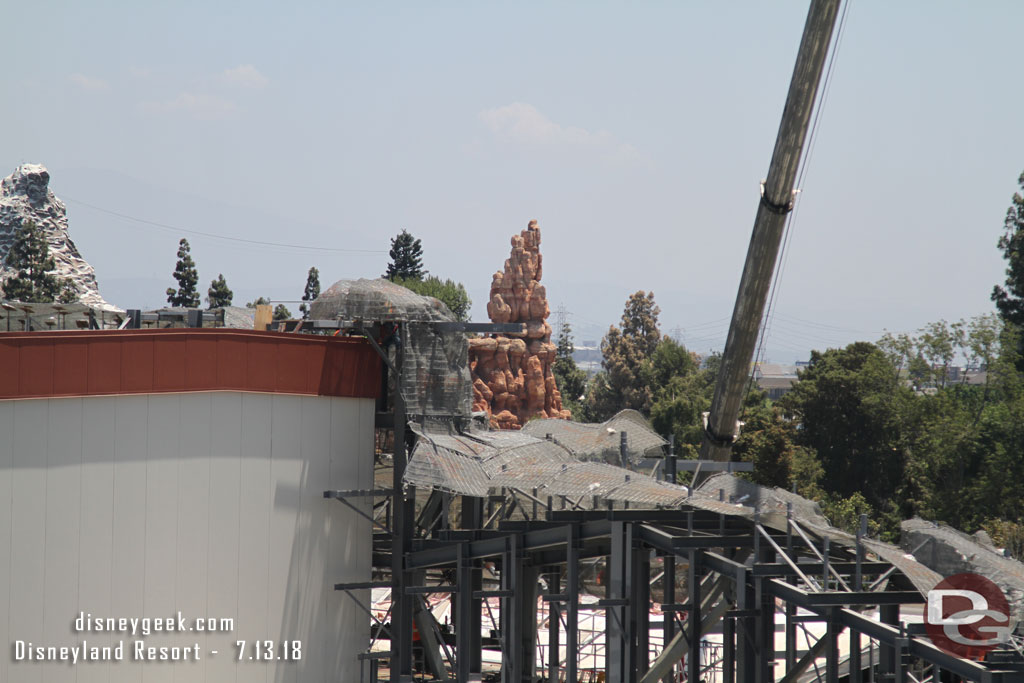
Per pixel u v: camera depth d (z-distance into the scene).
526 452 100.75
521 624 96.62
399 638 99.75
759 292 119.94
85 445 89.56
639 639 91.69
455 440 98.88
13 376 87.19
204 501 93.31
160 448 91.94
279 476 96.31
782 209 114.38
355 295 98.88
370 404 101.50
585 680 119.75
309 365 97.69
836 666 70.50
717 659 118.81
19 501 87.62
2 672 87.19
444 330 100.44
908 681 75.44
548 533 92.81
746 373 127.44
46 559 88.44
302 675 97.12
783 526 81.56
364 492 98.44
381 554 104.62
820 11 104.44
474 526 105.50
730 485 85.19
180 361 92.50
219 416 94.00
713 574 96.69
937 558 73.56
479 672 102.88
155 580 91.56
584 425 118.44
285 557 96.44
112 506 90.31
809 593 69.25
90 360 89.62
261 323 105.81
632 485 85.44
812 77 107.75
